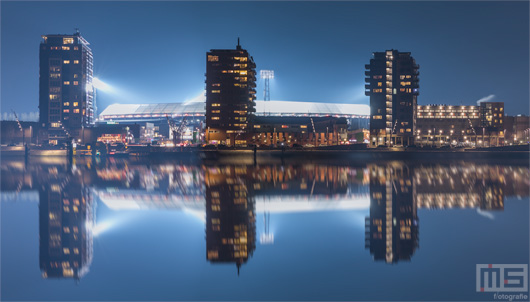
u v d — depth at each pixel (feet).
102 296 71.97
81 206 158.92
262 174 322.55
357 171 351.46
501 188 213.05
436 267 83.97
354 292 72.84
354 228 118.93
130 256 92.43
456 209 147.33
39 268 84.89
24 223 126.52
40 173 337.11
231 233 112.68
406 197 179.42
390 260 88.58
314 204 162.09
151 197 185.78
